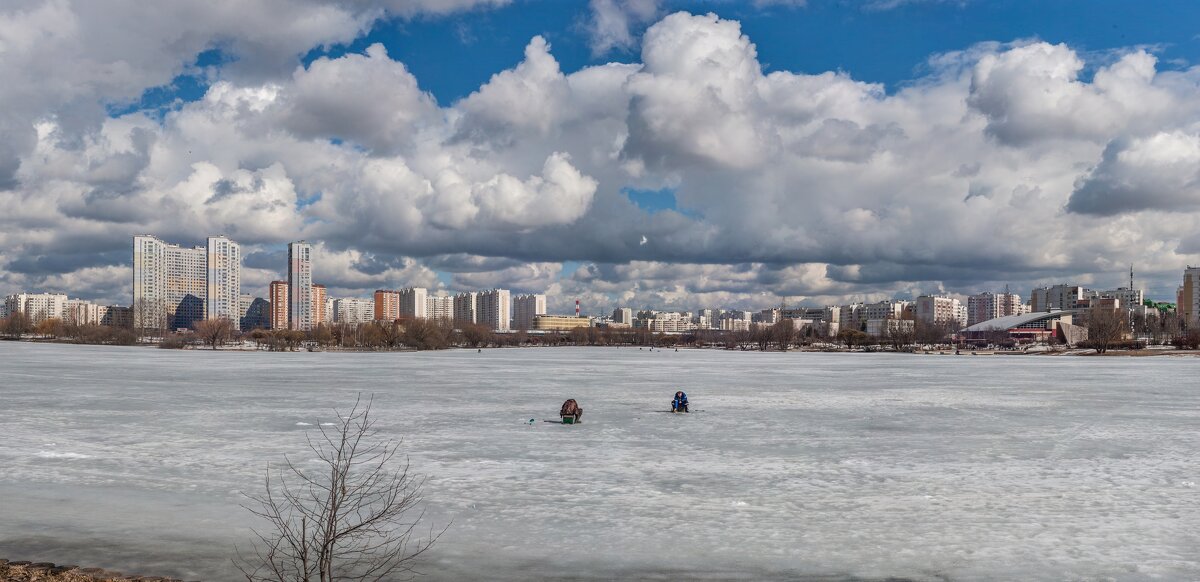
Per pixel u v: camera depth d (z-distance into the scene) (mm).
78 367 116312
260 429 43469
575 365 144625
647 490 27516
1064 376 105688
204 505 24828
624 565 19141
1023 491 27578
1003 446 38344
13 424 45531
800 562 19406
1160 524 22984
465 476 29953
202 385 79000
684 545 20812
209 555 19500
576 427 45375
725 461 33656
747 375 108562
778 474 30656
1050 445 38688
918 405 60312
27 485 28016
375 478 29422
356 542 20812
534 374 107500
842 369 131000
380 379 91875
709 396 69312
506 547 20562
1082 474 30844
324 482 28656
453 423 47031
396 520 23188
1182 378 100062
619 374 109375
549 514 23969
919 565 19219
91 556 19406
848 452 36344
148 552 19734
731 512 24328
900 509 24781
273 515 23375
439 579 18016
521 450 36531
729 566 19094
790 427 45719
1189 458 34875
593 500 25891
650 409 56438
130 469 31188
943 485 28594
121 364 127562
